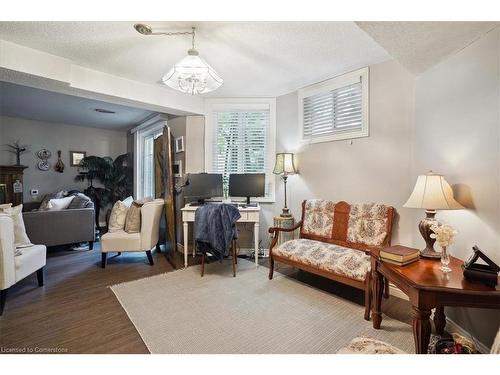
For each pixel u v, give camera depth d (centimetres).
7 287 213
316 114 330
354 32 211
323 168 320
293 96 355
